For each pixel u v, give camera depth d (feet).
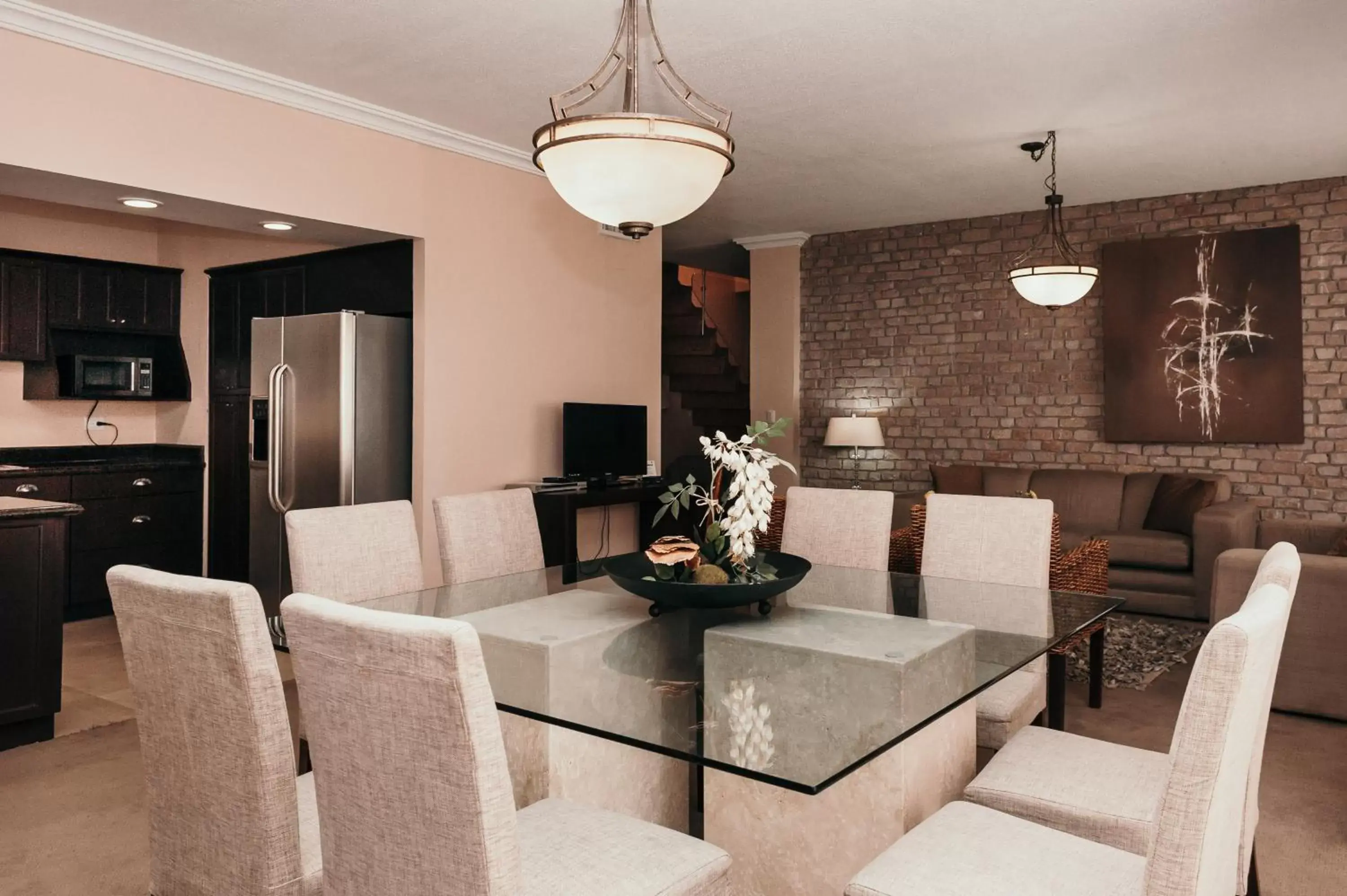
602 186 7.43
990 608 8.36
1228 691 4.25
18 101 10.84
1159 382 20.43
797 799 6.54
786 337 25.16
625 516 19.51
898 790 6.17
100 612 18.71
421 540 15.25
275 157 13.29
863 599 8.77
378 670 4.29
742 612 8.21
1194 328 20.06
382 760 4.42
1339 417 18.76
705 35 11.43
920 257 23.47
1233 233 19.58
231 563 19.49
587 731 5.39
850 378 24.57
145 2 10.56
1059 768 6.59
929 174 18.25
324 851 4.87
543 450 17.39
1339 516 18.79
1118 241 20.97
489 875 4.17
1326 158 17.20
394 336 15.29
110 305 19.61
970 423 22.94
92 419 20.20
